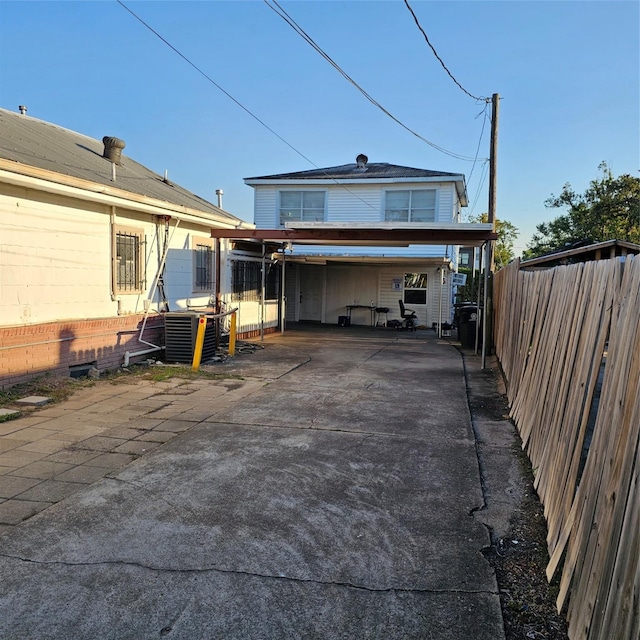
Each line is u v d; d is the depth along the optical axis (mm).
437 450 4895
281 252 15453
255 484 4070
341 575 2865
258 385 7816
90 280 8164
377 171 18875
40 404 6391
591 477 2480
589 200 25422
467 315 12594
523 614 2557
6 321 6711
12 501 3740
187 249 10906
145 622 2471
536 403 4574
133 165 12250
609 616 1935
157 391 7320
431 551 3125
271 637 2385
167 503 3723
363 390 7520
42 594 2664
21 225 6871
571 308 3596
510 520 3535
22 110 11320
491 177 12586
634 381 2076
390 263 18156
